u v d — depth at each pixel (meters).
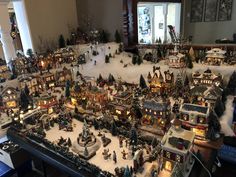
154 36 12.08
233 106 8.38
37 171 9.57
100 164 6.60
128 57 12.25
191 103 8.20
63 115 9.06
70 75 12.05
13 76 11.38
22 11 12.52
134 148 6.91
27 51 12.44
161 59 11.41
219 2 9.88
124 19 12.22
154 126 7.84
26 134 8.25
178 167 5.46
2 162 9.16
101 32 14.13
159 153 6.35
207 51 10.14
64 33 14.57
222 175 7.72
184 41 11.06
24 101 9.67
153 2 11.48
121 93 9.05
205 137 7.02
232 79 9.12
